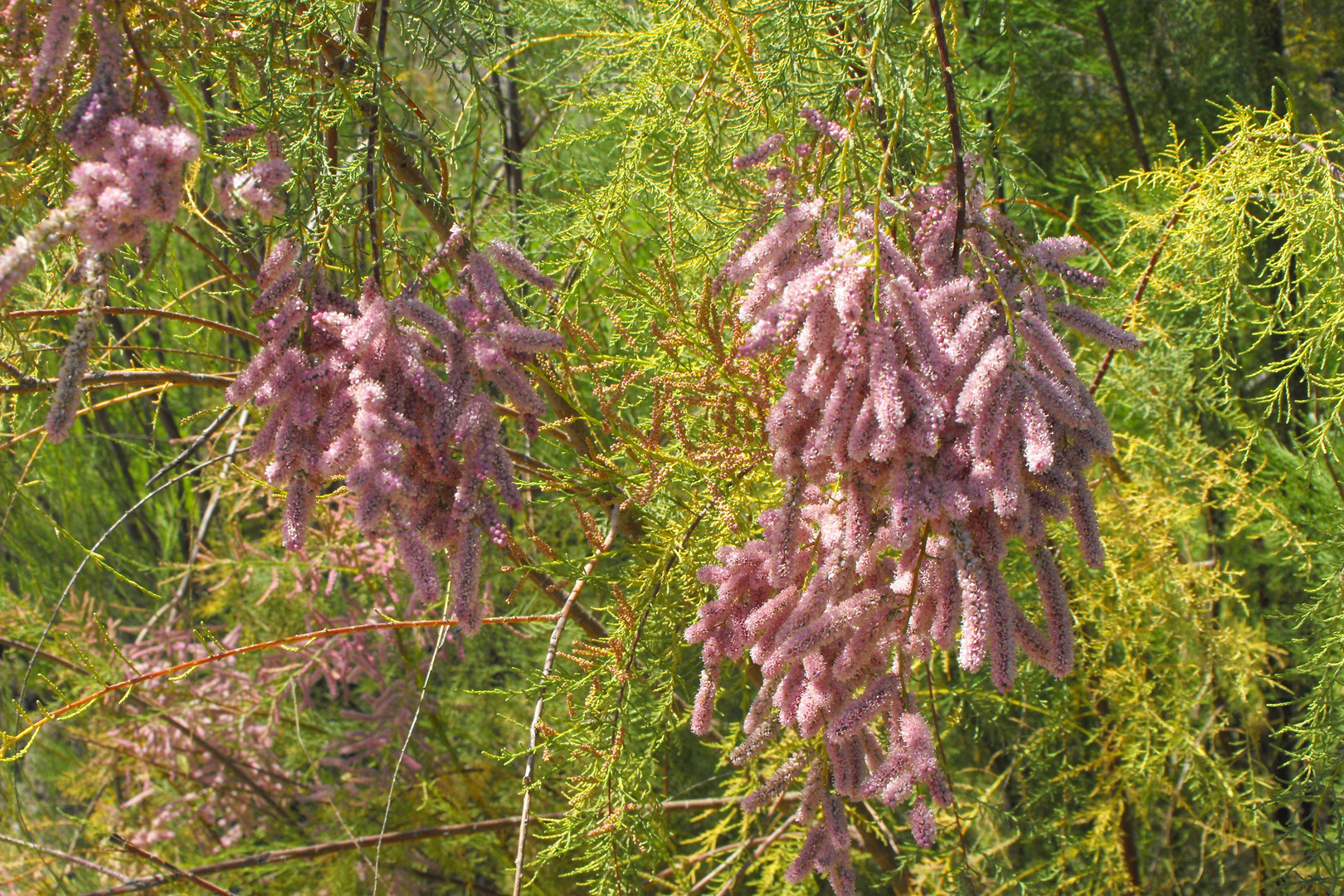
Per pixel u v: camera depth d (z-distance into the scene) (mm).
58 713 967
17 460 1523
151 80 875
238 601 1631
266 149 978
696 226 1147
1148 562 1242
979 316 859
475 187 998
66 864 1554
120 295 1085
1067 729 1318
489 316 888
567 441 1115
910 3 980
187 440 1374
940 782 876
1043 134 1631
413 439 870
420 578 865
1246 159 1090
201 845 1631
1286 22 1578
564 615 1049
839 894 933
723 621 951
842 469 868
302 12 979
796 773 946
